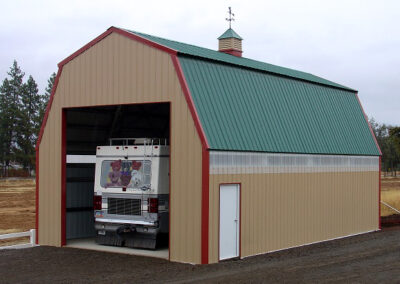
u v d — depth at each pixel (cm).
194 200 1386
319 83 2109
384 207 3000
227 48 2125
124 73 1561
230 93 1570
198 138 1381
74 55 1681
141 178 1571
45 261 1449
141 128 2023
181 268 1323
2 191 5125
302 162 1775
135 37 1535
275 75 1861
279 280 1179
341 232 2005
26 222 2647
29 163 7988
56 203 1716
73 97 1681
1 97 7888
